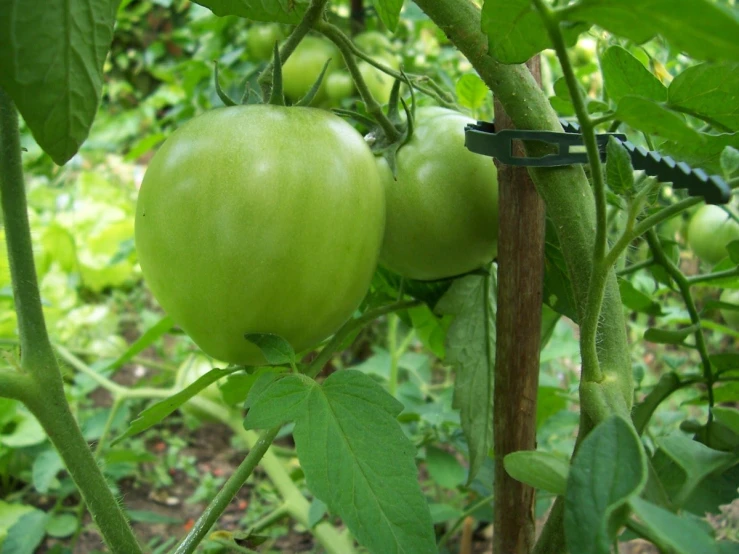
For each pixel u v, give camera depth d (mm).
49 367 207
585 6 120
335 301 198
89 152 1035
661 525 111
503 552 240
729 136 177
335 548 366
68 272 717
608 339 181
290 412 175
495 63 190
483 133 193
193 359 481
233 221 180
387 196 237
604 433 129
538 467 142
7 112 191
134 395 444
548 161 187
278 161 182
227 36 598
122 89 1239
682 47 116
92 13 153
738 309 269
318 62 445
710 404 251
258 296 186
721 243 358
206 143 185
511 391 231
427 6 189
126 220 804
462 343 267
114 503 217
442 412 380
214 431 617
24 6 146
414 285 274
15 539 373
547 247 246
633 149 174
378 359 480
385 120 238
